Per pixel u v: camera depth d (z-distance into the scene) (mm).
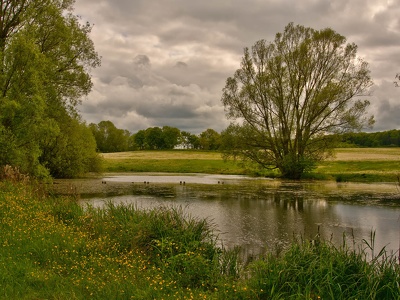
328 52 41688
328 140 42625
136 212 13438
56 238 10148
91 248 9617
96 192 30828
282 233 16188
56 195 24312
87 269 7988
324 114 42094
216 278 8406
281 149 46469
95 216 13453
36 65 26609
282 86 43594
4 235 10094
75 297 6477
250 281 7953
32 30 28109
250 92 43406
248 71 43875
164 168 66562
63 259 8766
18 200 14484
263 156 45875
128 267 8391
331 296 6727
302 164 43562
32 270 7781
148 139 148750
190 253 9359
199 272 8492
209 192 31266
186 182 41562
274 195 29344
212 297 7102
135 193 30156
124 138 130250
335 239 15258
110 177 49375
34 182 19719
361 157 71812
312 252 8906
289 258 8695
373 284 7102
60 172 44219
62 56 32000
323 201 26109
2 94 25844
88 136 50438
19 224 11148
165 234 10898
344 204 24750
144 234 10797
